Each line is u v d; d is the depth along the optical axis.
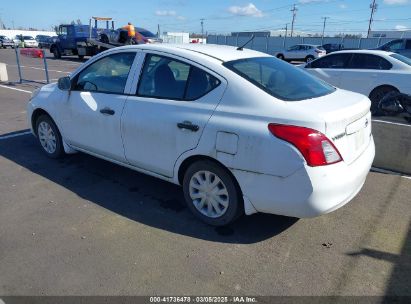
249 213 3.12
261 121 2.89
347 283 2.69
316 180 2.72
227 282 2.69
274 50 46.19
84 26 25.45
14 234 3.24
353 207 3.82
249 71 3.27
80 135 4.39
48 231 3.30
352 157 3.03
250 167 2.94
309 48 30.67
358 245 3.16
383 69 8.59
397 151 4.73
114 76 4.02
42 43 41.22
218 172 3.18
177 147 3.38
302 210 2.84
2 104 8.83
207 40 51.44
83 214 3.61
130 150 3.83
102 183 4.32
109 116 3.92
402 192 4.19
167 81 3.52
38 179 4.40
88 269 2.80
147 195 4.04
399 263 2.92
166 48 3.63
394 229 3.41
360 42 41.12
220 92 3.15
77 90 4.39
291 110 2.83
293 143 2.74
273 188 2.88
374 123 4.82
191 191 3.47
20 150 5.44
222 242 3.18
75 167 4.78
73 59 26.30
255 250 3.07
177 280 2.70
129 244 3.12
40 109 4.95
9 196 3.96
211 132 3.10
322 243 3.18
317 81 3.75
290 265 2.89
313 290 2.62
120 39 19.17
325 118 2.73
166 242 3.17
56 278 2.70
